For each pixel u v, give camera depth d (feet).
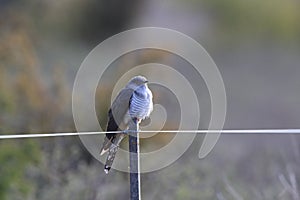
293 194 42.98
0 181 54.03
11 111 64.64
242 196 49.39
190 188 52.49
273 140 63.16
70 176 51.62
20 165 54.80
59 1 126.41
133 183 29.04
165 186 53.21
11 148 56.03
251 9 135.03
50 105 65.16
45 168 53.06
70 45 118.93
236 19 132.98
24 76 70.23
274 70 113.29
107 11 128.77
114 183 51.85
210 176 54.19
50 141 55.98
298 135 53.52
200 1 133.28
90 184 51.31
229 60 118.83
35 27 114.11
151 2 131.34
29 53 79.15
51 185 52.54
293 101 96.07
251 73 109.70
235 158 61.05
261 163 57.77
